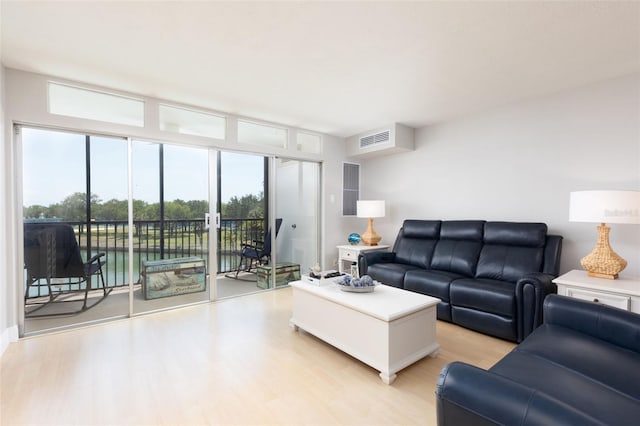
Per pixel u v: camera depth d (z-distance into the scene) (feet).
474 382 3.09
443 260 12.05
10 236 8.64
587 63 8.46
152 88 10.19
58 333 9.32
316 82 9.78
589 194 7.79
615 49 7.70
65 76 9.25
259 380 6.81
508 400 2.82
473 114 12.91
